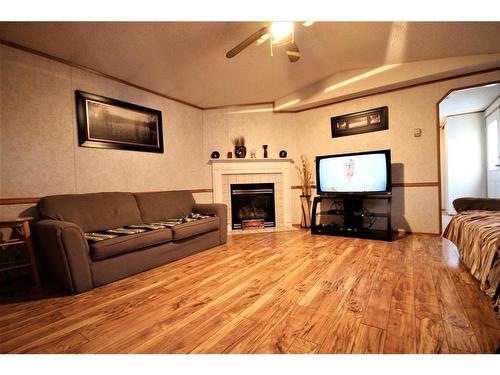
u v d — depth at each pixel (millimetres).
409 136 3557
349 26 2488
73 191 2750
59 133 2643
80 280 1912
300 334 1301
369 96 3834
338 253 2738
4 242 2020
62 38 2332
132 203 2959
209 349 1208
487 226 1855
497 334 1243
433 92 3377
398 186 3656
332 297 1700
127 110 3299
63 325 1463
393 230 3719
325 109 4281
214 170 4402
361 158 3525
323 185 3879
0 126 2264
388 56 3152
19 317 1566
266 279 2066
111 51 2613
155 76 3256
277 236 3777
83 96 2832
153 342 1278
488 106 5203
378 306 1558
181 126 4117
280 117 4602
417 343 1192
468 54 2955
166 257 2582
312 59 3248
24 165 2395
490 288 1587
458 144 5801
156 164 3691
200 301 1717
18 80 2371
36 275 2094
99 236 2199
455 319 1386
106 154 3070
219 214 3348
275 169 4512
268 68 3373
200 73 3312
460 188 5801
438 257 2498
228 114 4535
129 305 1693
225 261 2607
